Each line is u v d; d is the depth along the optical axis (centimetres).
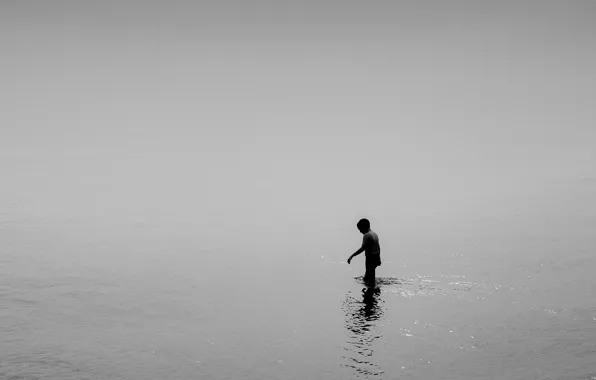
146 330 977
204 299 1148
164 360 852
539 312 1027
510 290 1164
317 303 1111
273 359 851
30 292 1186
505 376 780
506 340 902
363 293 1171
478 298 1118
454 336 923
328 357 854
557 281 1223
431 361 832
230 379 788
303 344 906
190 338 939
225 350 888
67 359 855
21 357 862
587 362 818
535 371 793
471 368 808
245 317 1038
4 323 1006
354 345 897
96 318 1038
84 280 1280
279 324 998
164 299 1149
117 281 1274
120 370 817
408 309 1062
